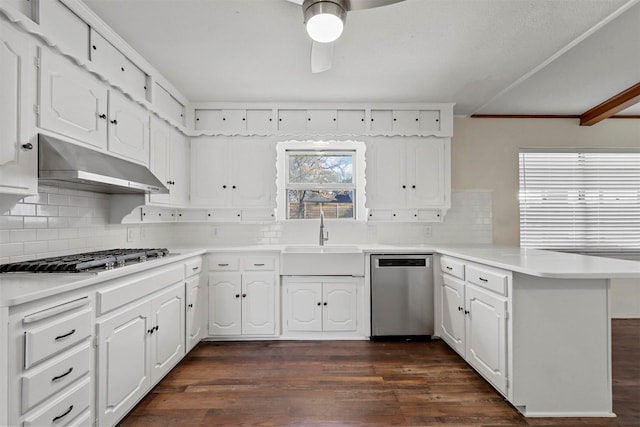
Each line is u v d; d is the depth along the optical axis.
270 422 1.86
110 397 1.68
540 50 2.39
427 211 3.57
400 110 3.46
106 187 2.14
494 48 2.36
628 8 1.92
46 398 1.28
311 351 2.85
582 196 3.86
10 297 1.15
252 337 3.14
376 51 2.39
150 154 2.62
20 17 1.44
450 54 2.44
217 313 3.11
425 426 1.83
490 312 2.17
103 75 1.98
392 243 3.72
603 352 1.92
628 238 3.84
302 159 3.81
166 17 1.98
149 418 1.90
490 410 1.97
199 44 2.29
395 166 3.45
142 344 2.01
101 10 1.92
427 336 3.14
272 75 2.78
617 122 3.86
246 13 1.95
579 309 1.92
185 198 3.32
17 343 1.17
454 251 2.77
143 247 3.04
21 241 1.79
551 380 1.92
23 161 1.49
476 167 3.82
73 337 1.43
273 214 3.52
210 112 3.43
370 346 2.97
